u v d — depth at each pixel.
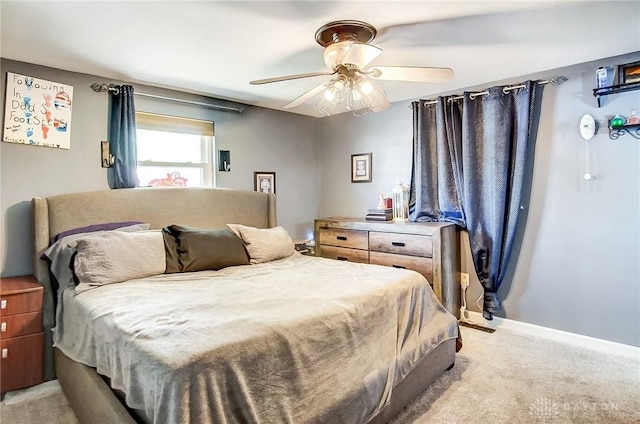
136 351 1.30
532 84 2.93
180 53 2.46
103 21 1.98
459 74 3.01
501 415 1.94
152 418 1.19
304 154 4.53
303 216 4.53
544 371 2.42
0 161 2.46
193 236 2.71
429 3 1.83
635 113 2.57
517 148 3.01
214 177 3.64
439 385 2.24
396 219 3.73
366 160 4.23
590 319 2.80
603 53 2.58
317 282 2.20
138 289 2.05
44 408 2.08
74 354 1.91
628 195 2.62
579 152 2.81
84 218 2.69
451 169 3.43
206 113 3.57
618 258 2.67
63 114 2.71
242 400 1.24
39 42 2.24
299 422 1.40
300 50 2.42
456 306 3.35
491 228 3.14
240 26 2.06
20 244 2.55
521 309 3.14
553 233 2.95
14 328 2.24
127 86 2.96
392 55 2.58
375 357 1.82
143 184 3.24
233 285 2.16
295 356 1.45
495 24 2.10
